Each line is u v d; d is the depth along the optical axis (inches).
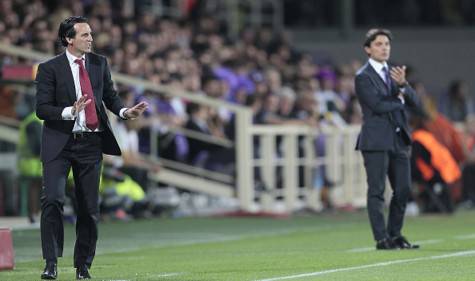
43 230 1036.5
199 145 2053.4
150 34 2390.5
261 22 3120.1
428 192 1998.0
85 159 1039.6
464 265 1141.7
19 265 1206.9
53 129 1033.5
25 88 1980.8
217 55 2475.4
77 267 1053.2
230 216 1951.3
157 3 2768.2
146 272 1122.0
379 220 1317.7
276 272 1105.4
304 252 1332.4
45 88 1031.6
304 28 3248.0
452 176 1963.6
